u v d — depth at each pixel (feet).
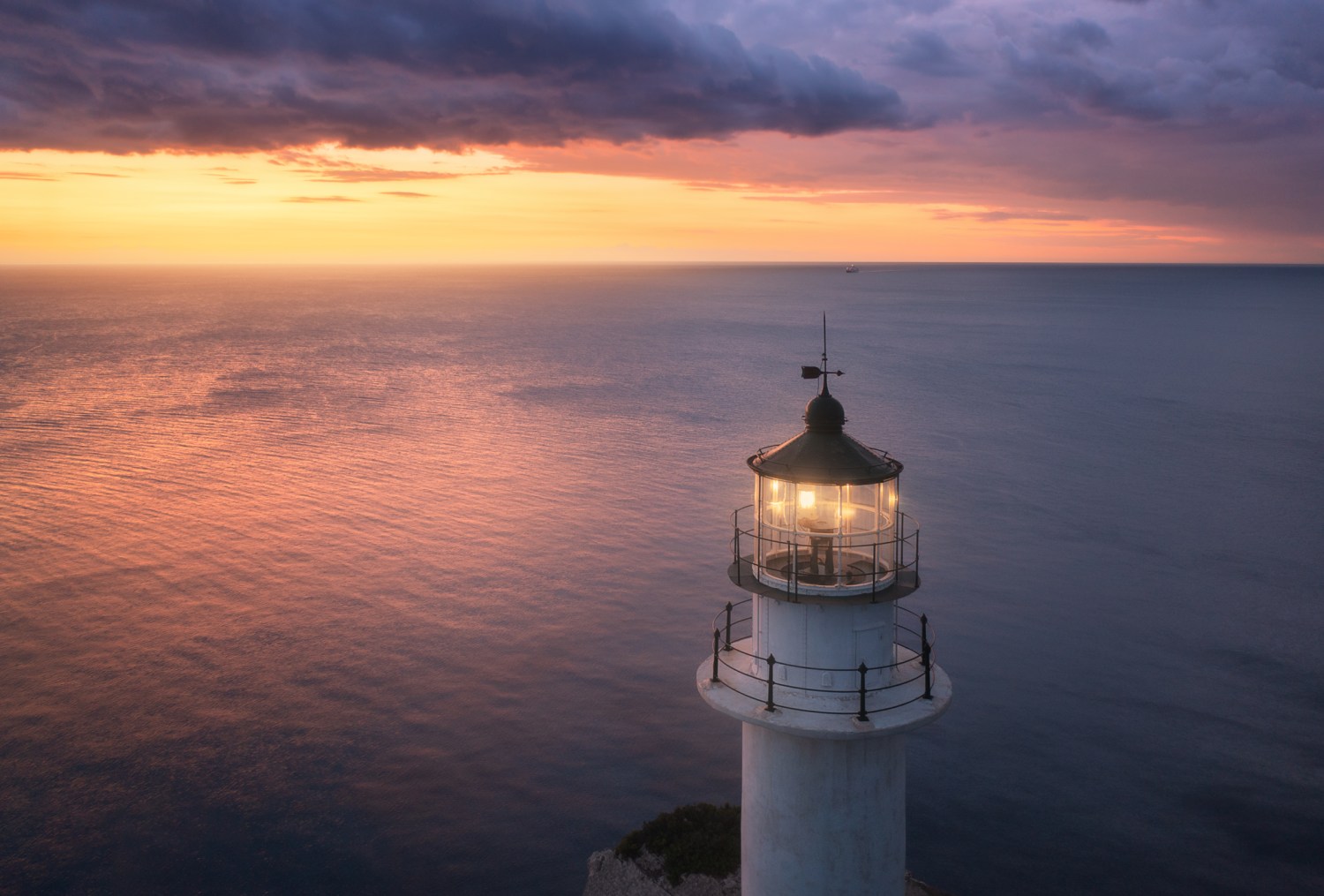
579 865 76.74
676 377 358.02
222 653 109.91
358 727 94.89
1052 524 161.79
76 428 241.35
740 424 256.32
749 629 116.57
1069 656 113.09
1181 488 185.47
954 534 155.94
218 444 223.51
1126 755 93.09
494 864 76.59
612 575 135.95
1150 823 83.10
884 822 33.19
